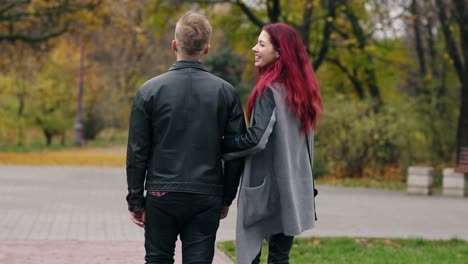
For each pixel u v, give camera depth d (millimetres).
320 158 22625
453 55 23391
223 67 39781
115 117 52719
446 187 17750
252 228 4793
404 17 24219
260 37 4953
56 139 58344
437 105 24250
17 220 10859
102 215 11789
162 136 4406
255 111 4695
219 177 4504
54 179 19328
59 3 28750
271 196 4762
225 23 26766
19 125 44625
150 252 4488
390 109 22938
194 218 4449
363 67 27047
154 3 25609
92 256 7953
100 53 49312
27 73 42438
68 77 46719
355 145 22719
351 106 22953
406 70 29078
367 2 24625
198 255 4426
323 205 14438
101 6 29328
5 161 27719
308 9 24266
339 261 7777
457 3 21922
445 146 23484
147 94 4426
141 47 47406
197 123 4410
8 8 28062
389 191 18969
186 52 4512
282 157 4719
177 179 4363
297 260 7840
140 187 4453
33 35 31094
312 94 4852
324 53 24500
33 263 7473
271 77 4789
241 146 4496
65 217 11383
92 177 20484
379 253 8398
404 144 22594
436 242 9375
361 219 12078
